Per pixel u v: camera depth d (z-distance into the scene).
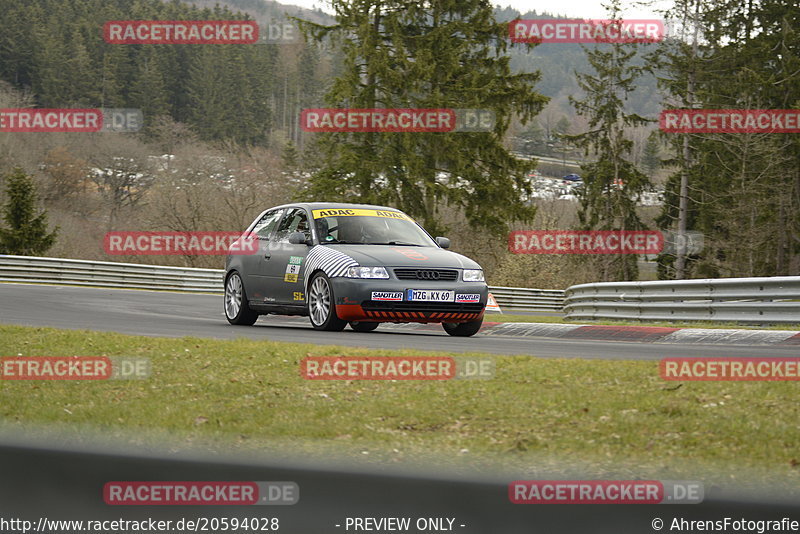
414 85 144.25
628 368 24.36
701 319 53.28
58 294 83.56
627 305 62.59
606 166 190.00
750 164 172.25
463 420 18.23
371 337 38.44
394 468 12.67
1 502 12.23
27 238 174.62
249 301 46.97
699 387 21.08
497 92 147.25
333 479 11.72
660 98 170.62
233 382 23.31
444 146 144.25
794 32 170.12
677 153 171.62
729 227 173.62
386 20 147.25
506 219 150.75
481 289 40.75
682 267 175.88
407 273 39.81
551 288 160.62
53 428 17.52
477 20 150.12
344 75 147.50
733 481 13.08
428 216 149.38
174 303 80.25
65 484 12.22
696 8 163.00
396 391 21.72
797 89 169.62
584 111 190.75
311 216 44.41
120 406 20.28
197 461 12.30
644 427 17.08
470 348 33.69
